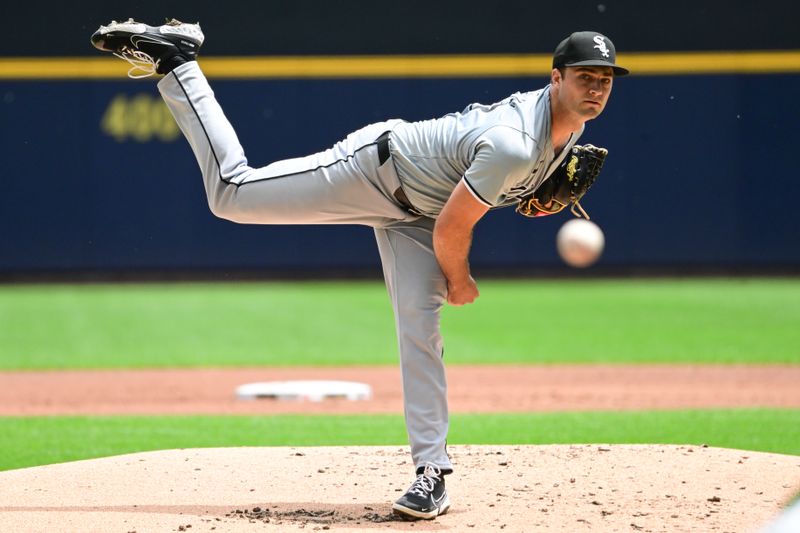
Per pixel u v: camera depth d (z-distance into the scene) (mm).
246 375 39406
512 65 70562
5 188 69438
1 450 23281
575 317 54844
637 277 71250
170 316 55938
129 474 17859
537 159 14094
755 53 70438
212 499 16078
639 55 70438
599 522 14539
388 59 70375
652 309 57344
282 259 70625
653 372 39375
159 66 15422
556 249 71188
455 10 70438
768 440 23891
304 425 27047
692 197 70938
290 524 14453
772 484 16891
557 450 19891
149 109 69688
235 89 70188
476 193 13812
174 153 69750
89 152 69625
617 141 70625
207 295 64750
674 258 71000
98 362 42562
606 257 71000
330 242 70812
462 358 43125
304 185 14992
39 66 69062
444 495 14914
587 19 70438
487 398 33625
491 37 70438
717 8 70250
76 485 17016
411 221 15211
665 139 70562
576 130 14383
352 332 50281
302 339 48281
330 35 70188
